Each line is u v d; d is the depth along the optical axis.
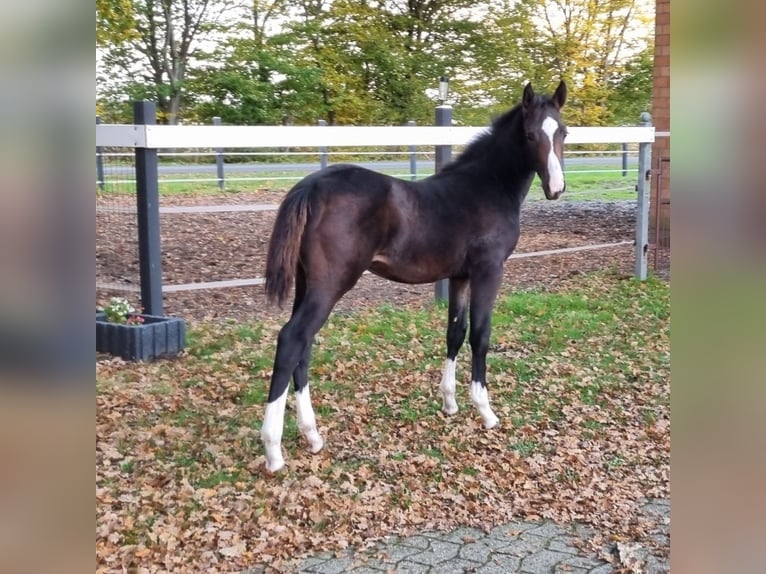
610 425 4.52
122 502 3.24
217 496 3.39
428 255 4.12
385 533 3.14
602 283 8.43
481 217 4.26
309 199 3.65
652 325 6.80
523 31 23.28
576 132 7.53
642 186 8.45
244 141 5.42
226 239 8.89
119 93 20.02
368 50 22.34
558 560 2.95
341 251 3.68
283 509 3.30
